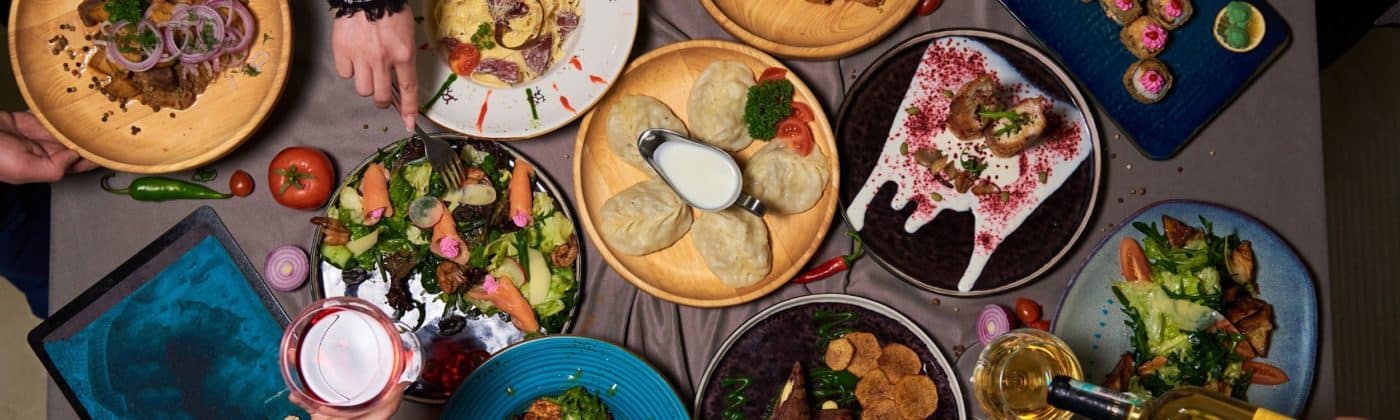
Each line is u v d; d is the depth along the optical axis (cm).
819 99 134
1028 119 126
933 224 132
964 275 132
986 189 132
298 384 111
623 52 128
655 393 126
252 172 133
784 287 133
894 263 132
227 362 133
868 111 133
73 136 125
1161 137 132
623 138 131
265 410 133
